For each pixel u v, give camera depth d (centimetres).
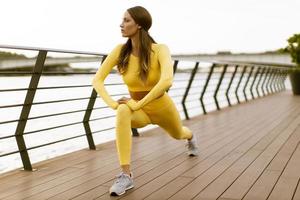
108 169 349
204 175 318
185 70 721
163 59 284
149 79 293
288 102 1124
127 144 282
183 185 289
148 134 559
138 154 413
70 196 266
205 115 800
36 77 348
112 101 287
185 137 376
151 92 276
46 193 274
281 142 467
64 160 390
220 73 907
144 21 285
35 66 346
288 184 287
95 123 1105
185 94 733
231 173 323
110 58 299
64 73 376
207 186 285
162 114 315
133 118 296
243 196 260
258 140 484
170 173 327
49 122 1157
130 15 284
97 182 303
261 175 314
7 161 678
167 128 338
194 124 658
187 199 255
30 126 1112
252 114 801
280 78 2003
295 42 1470
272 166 346
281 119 698
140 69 287
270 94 1599
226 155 398
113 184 287
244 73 1101
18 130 349
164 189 279
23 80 684
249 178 306
